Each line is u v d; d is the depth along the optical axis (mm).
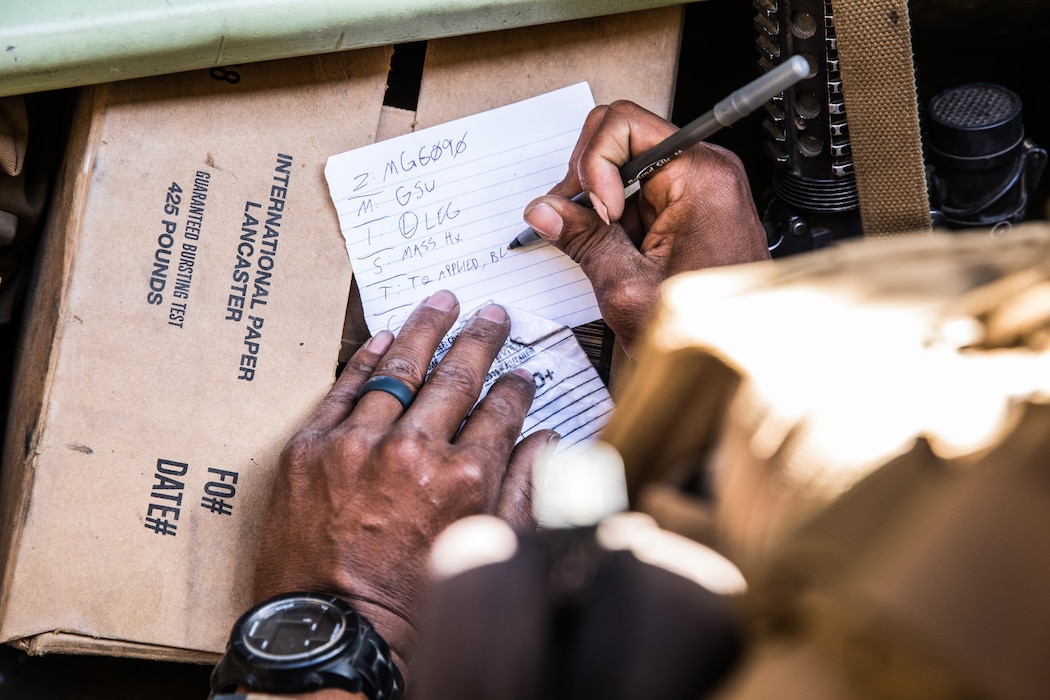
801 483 235
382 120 731
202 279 707
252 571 689
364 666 546
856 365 245
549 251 730
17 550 675
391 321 725
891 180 697
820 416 241
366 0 652
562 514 277
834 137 729
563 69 741
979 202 854
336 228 726
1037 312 234
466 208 731
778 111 729
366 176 725
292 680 535
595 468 287
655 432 283
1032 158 858
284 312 714
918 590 193
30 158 768
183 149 708
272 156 719
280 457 671
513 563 259
